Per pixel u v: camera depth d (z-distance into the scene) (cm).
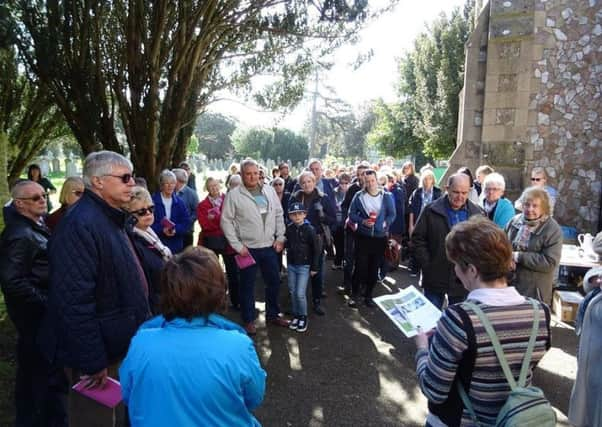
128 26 700
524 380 143
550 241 351
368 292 557
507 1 793
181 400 130
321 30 821
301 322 473
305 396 343
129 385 138
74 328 204
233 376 135
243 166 439
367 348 433
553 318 507
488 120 826
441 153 2422
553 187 796
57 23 677
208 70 942
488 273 154
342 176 863
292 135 4566
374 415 319
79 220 212
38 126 1079
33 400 262
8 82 940
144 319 232
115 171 222
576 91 773
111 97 806
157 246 295
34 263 254
